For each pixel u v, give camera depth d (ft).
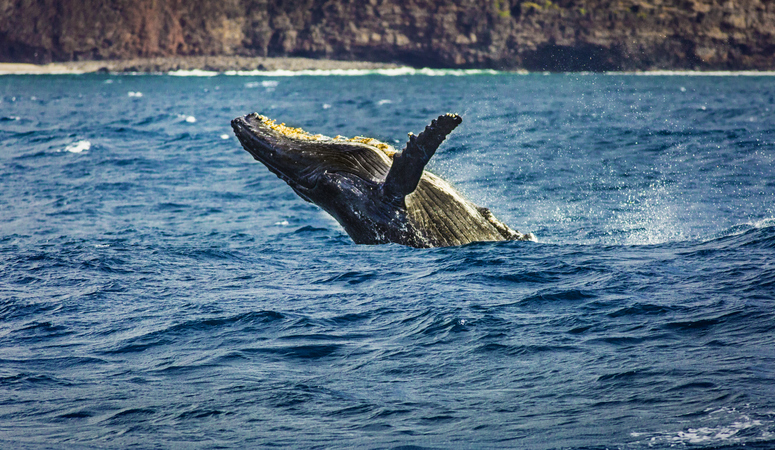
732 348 104.53
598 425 83.92
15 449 84.64
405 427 87.20
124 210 276.21
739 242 166.81
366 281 152.15
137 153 438.40
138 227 242.78
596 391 93.76
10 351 121.49
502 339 115.55
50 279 166.40
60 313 141.18
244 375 106.93
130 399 99.45
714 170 330.54
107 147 463.83
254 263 178.19
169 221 254.06
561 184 304.30
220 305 141.59
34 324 135.33
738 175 314.35
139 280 164.14
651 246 170.71
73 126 612.29
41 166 390.21
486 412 90.22
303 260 177.99
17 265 179.22
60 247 201.26
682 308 124.06
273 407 94.94
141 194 309.42
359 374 105.40
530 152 406.41
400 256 163.32
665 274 145.48
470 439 82.99
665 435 79.82
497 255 161.58
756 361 98.63
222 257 185.57
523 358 107.65
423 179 165.89
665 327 116.06
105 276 167.94
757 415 82.23
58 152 442.09
